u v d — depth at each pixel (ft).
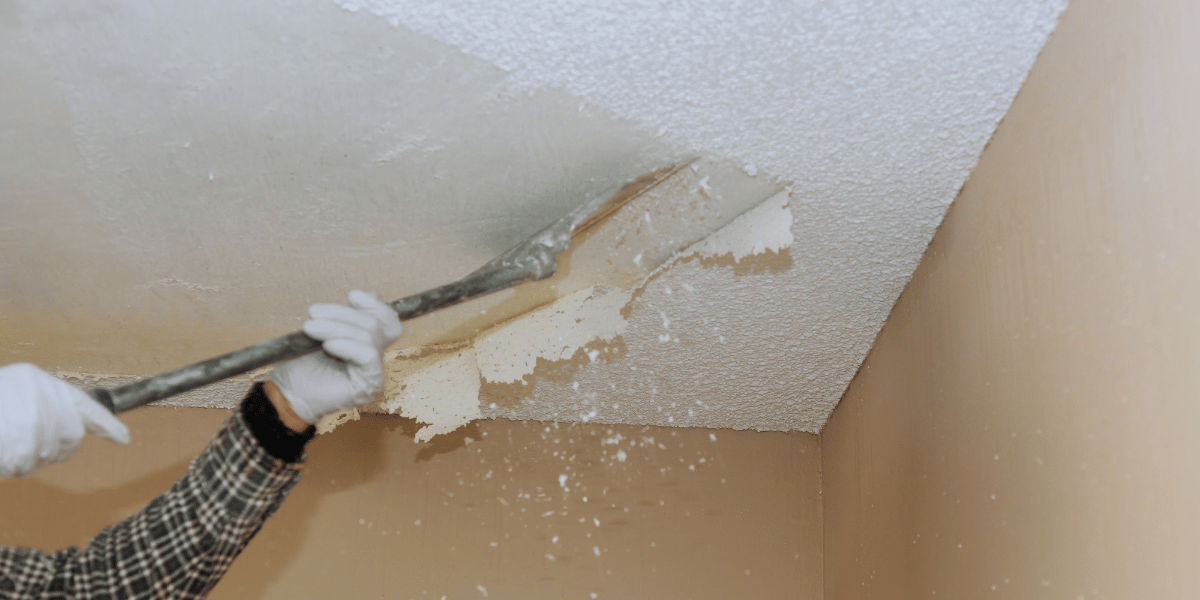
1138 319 2.89
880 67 3.74
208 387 6.43
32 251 4.91
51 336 5.76
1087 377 3.20
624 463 6.97
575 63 3.69
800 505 6.93
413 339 5.96
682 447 7.04
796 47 3.63
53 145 4.10
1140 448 2.82
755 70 3.75
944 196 4.56
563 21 3.49
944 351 4.66
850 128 4.11
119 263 5.03
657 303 5.59
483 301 5.54
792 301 5.54
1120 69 3.08
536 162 4.26
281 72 3.72
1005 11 3.50
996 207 4.06
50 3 3.36
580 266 5.22
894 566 5.22
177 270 5.10
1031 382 3.66
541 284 5.39
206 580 3.49
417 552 6.59
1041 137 3.65
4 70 3.65
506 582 6.57
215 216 4.66
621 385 6.53
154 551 3.38
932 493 4.72
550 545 6.69
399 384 6.33
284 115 3.96
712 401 6.73
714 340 5.98
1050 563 3.38
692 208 4.74
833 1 3.41
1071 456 3.28
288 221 4.70
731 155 4.29
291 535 6.54
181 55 3.63
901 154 4.27
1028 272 3.73
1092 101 3.26
